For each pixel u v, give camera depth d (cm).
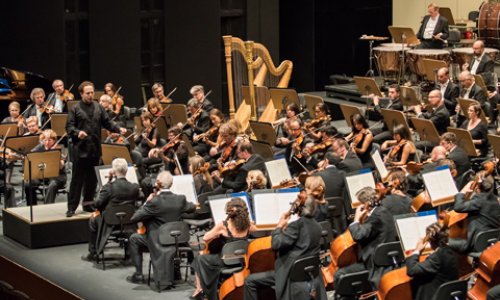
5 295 997
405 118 1698
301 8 2841
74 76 2458
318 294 1075
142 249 1291
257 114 2048
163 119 1856
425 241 1020
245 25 2686
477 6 2702
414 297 1032
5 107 2189
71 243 1469
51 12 2378
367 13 2798
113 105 2003
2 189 1644
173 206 1259
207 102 1864
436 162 1369
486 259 1038
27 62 2369
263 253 1097
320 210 1200
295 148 1636
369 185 1312
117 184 1336
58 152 1473
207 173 1438
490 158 1611
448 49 2322
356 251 1116
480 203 1176
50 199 1609
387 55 2283
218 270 1169
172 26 2570
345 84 2494
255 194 1201
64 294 957
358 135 1627
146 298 1229
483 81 1889
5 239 1504
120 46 2484
